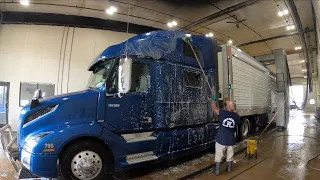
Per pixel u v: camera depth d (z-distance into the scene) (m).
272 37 14.23
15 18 10.23
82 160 3.43
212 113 5.61
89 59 11.27
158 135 4.32
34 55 10.48
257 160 5.30
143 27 12.23
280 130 10.84
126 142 3.86
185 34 5.26
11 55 10.23
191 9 10.16
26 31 10.45
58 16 10.77
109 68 3.96
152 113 4.30
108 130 3.73
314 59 19.55
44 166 3.17
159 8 10.05
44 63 10.60
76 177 3.38
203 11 10.34
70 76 10.95
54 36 10.80
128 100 4.02
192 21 11.53
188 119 4.90
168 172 4.37
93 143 3.57
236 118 4.30
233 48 6.56
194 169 4.55
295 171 4.46
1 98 10.09
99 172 3.58
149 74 4.32
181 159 5.35
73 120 3.56
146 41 4.46
